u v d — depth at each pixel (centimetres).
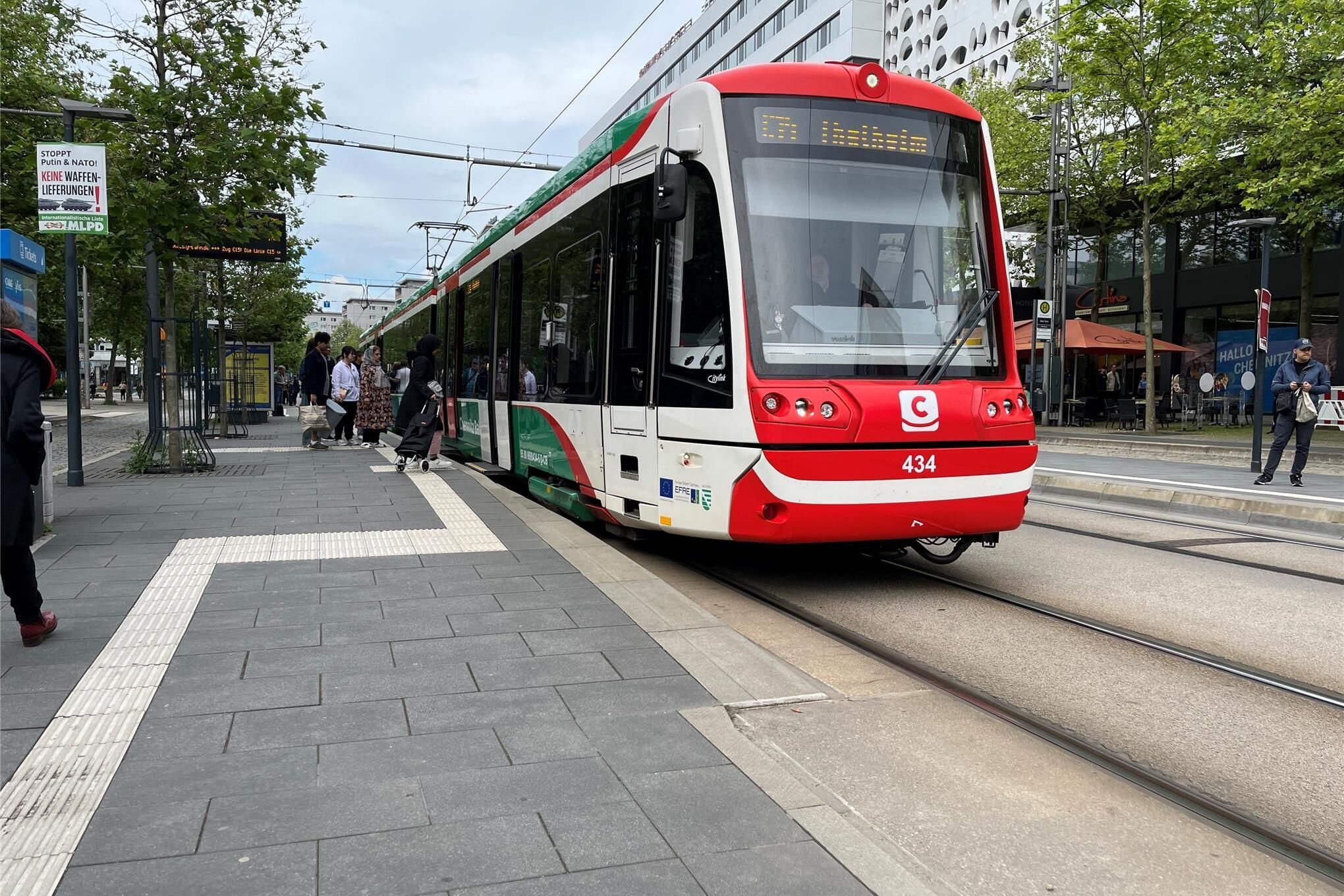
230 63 1181
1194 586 691
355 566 647
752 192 621
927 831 316
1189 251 3125
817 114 645
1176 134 2022
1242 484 1272
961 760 372
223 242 1211
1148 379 2422
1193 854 305
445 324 1584
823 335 611
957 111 686
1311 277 2364
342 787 315
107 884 254
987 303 657
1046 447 2155
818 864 269
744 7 5644
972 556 807
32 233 2217
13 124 1998
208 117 1173
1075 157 2925
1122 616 605
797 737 389
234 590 576
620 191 758
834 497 584
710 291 625
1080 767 369
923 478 604
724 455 605
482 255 1294
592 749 347
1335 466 1570
